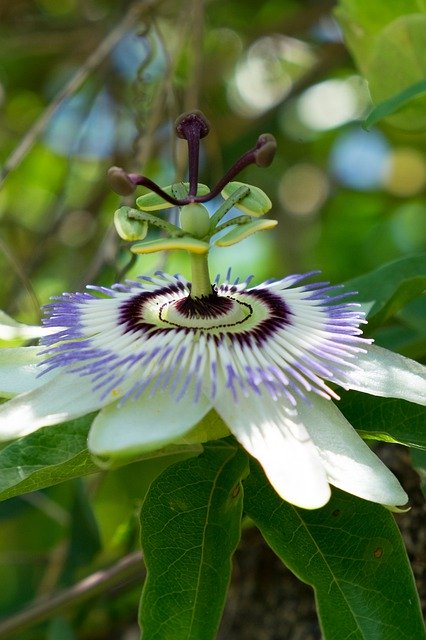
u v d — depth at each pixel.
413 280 0.33
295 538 0.30
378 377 0.30
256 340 0.30
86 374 0.28
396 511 0.28
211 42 0.52
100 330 0.30
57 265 0.52
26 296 0.46
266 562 0.38
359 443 0.28
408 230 0.59
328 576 0.29
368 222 0.59
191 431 0.28
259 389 0.28
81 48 0.50
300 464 0.27
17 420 0.28
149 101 0.44
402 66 0.37
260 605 0.38
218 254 0.58
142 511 0.30
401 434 0.31
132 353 0.29
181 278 0.33
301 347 0.30
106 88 0.46
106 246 0.38
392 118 0.38
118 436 0.27
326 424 0.29
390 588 0.29
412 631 0.28
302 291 0.32
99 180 0.49
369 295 0.34
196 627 0.29
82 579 0.41
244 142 0.51
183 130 0.31
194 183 0.30
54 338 0.30
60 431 0.31
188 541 0.30
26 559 0.43
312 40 0.52
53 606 0.38
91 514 0.40
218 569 0.29
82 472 0.30
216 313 0.30
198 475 0.30
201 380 0.28
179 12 0.45
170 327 0.30
